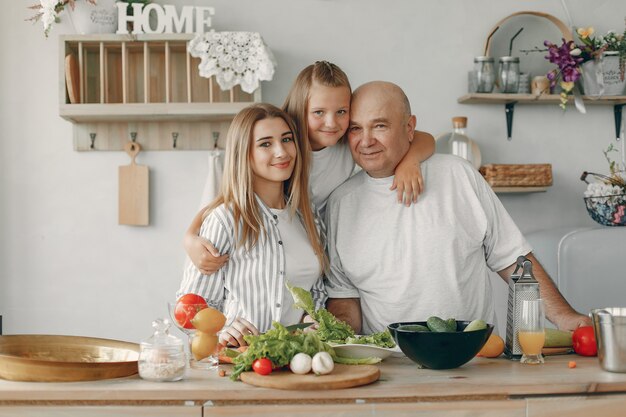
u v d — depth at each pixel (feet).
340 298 7.34
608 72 10.77
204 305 5.40
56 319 11.09
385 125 6.89
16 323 11.07
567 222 11.47
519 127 11.43
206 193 10.66
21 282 11.08
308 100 6.96
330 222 7.39
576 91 10.83
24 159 11.10
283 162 6.62
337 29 11.21
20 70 11.09
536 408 4.79
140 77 10.95
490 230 7.22
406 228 7.07
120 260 11.12
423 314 7.00
